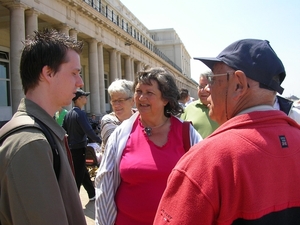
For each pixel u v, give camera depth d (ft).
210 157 3.80
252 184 3.64
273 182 3.76
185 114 14.38
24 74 5.49
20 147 4.52
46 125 5.26
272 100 4.39
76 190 5.59
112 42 84.58
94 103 70.79
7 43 63.36
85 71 100.37
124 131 8.18
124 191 7.66
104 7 95.50
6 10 51.49
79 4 60.03
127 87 11.94
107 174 7.93
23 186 4.38
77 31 61.87
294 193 3.91
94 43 71.61
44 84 5.48
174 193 3.98
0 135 4.84
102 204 7.77
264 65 4.15
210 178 3.69
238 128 4.08
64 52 5.51
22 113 5.19
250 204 3.61
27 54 5.45
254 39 4.48
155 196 7.16
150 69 8.27
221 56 4.54
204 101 12.98
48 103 5.59
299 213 3.93
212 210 3.66
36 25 47.42
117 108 11.91
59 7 54.95
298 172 3.94
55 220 4.54
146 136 7.86
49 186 4.58
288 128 4.25
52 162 4.88
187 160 4.01
